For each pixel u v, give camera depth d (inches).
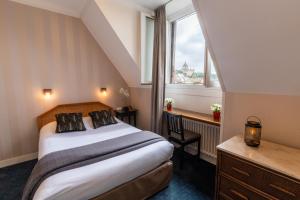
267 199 47.6
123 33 105.7
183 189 76.9
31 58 101.2
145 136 84.4
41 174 52.0
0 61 91.5
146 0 100.3
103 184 53.9
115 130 101.3
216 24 55.9
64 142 80.0
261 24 47.2
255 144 57.2
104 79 136.0
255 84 63.7
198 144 98.2
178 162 101.3
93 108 128.1
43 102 107.4
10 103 96.0
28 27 99.0
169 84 124.2
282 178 44.0
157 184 71.9
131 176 61.8
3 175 86.3
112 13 100.1
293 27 43.0
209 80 98.0
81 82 123.7
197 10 56.4
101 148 69.0
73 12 114.6
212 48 64.1
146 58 120.2
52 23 107.7
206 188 77.5
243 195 53.3
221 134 78.5
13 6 93.4
